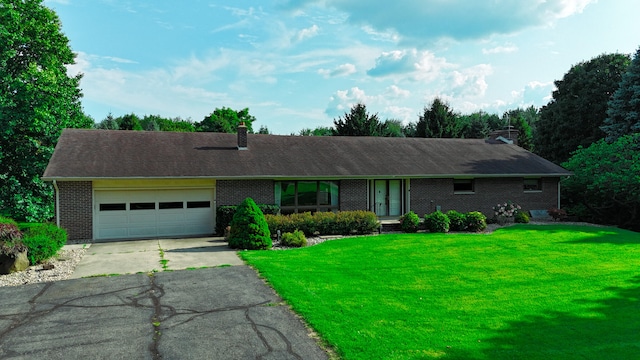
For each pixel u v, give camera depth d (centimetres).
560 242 1590
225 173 1830
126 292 911
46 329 704
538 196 2461
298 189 2050
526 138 5588
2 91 2378
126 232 1761
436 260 1265
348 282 1000
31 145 2355
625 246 1518
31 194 2405
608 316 783
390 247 1472
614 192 2225
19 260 1112
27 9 2519
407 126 5991
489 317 769
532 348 632
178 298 868
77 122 2747
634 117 2786
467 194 2319
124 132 2147
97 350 624
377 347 626
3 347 635
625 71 3350
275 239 1680
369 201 2195
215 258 1277
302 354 610
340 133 4734
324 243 1568
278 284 955
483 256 1329
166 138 2148
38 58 2619
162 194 1812
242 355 607
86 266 1176
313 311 780
